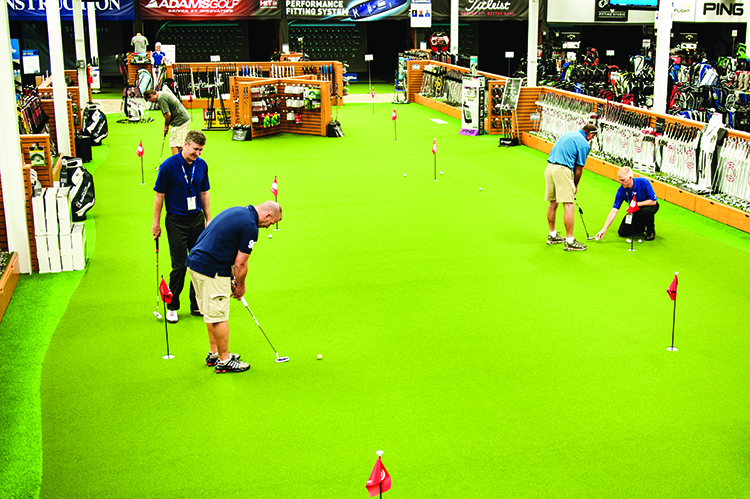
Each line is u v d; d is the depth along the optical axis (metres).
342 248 8.13
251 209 4.99
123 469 4.06
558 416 4.58
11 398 4.83
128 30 29.30
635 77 20.34
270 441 4.33
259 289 6.85
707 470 4.02
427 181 11.58
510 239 8.47
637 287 6.89
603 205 10.08
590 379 5.06
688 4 20.55
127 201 10.34
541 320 6.11
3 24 6.77
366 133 16.84
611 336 5.77
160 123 18.72
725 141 9.62
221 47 30.67
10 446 4.27
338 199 10.38
